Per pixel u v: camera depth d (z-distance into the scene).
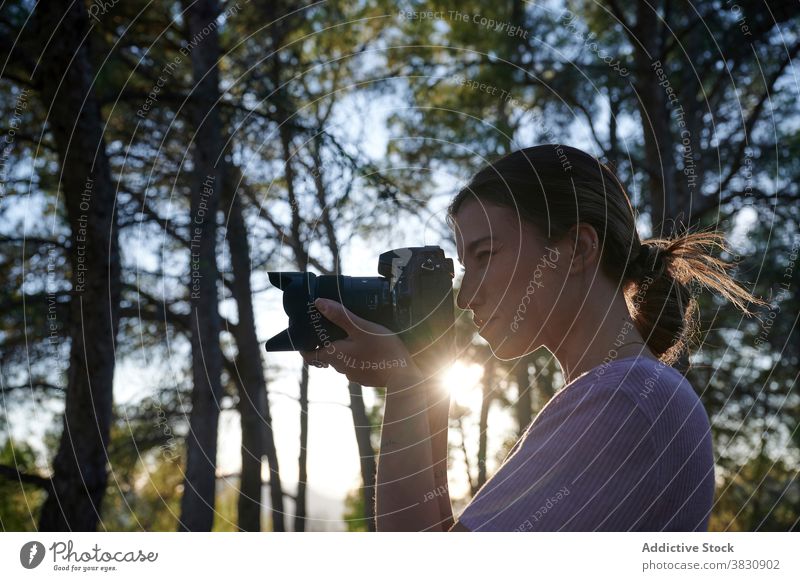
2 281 7.66
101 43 7.06
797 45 7.76
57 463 5.19
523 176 1.33
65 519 5.09
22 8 5.30
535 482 1.17
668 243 1.62
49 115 5.10
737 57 7.98
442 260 1.67
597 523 1.12
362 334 1.49
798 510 9.89
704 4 7.99
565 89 8.59
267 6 8.17
